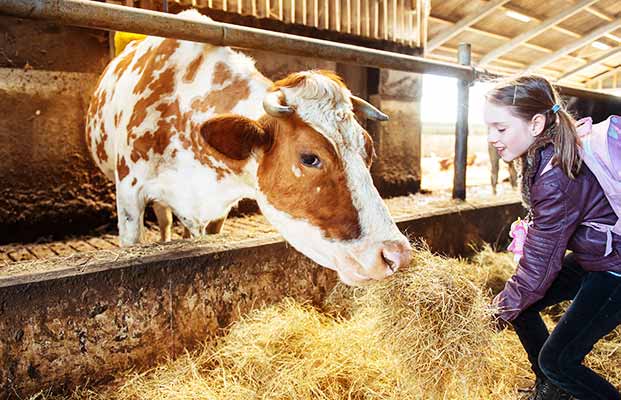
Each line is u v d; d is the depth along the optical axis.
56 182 3.41
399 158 4.80
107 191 3.63
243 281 2.14
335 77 1.81
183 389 1.78
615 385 1.96
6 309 1.62
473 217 3.37
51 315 1.70
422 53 5.17
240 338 2.02
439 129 7.85
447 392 1.62
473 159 7.44
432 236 3.08
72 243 3.31
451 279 1.67
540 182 1.45
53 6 1.61
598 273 1.52
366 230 1.61
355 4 4.55
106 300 1.80
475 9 7.53
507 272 2.97
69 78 3.38
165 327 1.95
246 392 1.78
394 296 1.68
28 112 3.26
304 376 1.87
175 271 1.94
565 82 12.44
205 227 2.47
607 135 1.40
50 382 1.73
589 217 1.46
